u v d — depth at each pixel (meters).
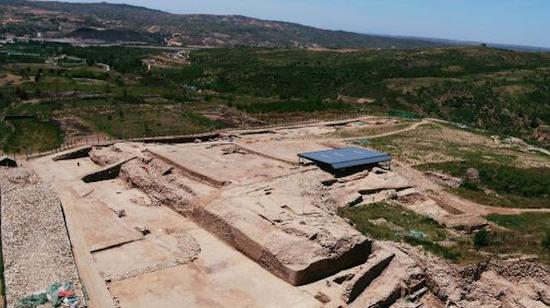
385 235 41.94
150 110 92.88
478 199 58.12
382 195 53.53
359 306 32.66
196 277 36.12
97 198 50.72
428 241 41.44
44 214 41.69
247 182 50.38
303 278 35.34
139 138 72.94
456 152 73.31
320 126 89.88
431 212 51.56
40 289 30.98
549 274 37.44
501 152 75.69
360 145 74.69
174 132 78.88
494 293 35.97
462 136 86.00
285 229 39.16
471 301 35.38
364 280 35.22
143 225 44.47
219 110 99.19
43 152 64.94
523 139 99.12
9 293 30.53
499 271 37.69
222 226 42.12
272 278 36.38
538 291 36.44
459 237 44.22
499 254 39.66
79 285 32.06
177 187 51.50
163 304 32.69
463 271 36.47
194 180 53.38
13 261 34.03
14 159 61.25
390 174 59.06
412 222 46.69
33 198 44.59
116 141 70.00
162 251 39.81
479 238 41.91
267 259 37.38
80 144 68.19
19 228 38.78
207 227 44.16
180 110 95.31
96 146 66.94
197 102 104.62
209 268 37.47
